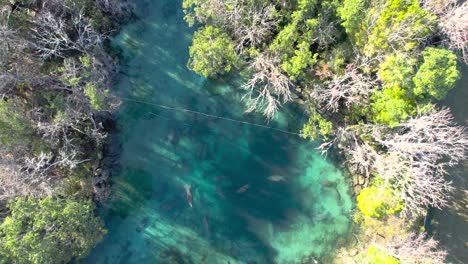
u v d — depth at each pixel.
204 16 20.80
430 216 22.11
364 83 19.42
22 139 19.03
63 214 18.05
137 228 23.47
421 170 19.67
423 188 19.27
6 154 19.00
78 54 21.92
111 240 23.22
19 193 18.66
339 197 23.58
